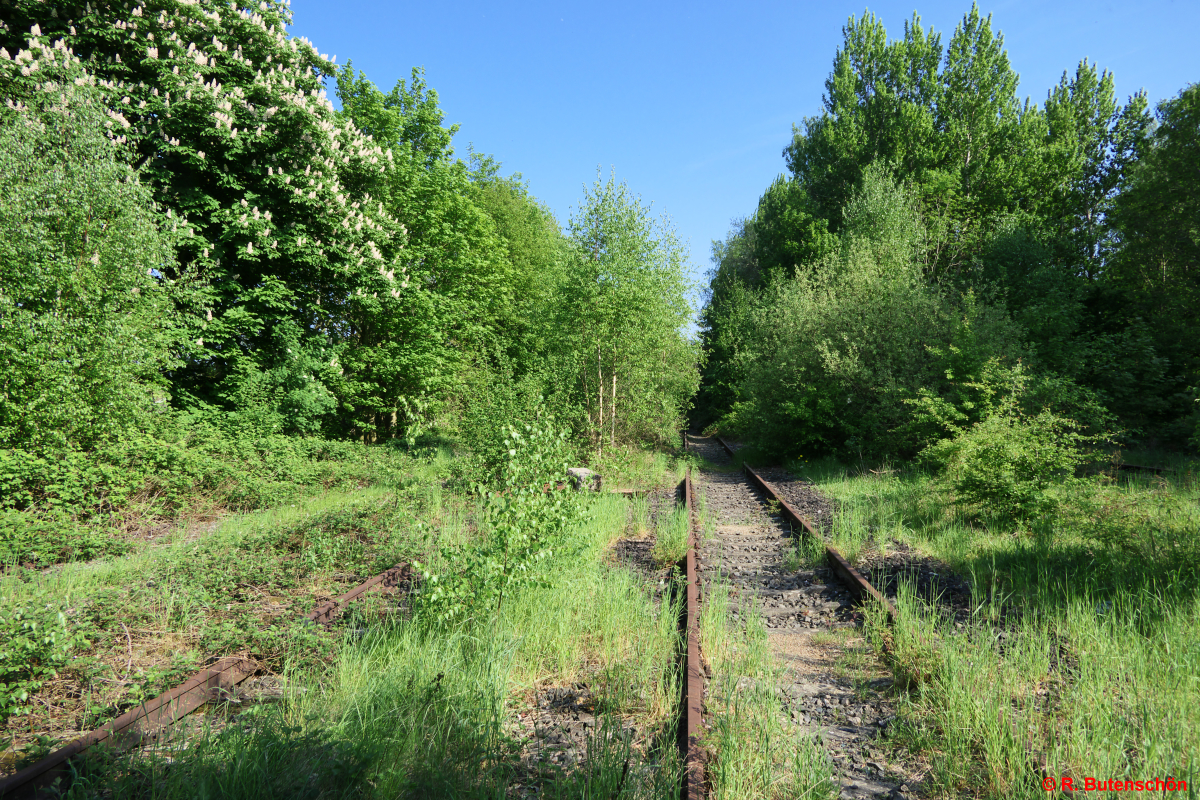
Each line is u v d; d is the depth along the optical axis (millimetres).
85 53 13828
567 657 4602
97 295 10547
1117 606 4953
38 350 9508
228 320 15102
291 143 15930
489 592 5055
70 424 9875
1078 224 31578
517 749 3334
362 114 20078
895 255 22594
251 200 15414
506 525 5344
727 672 4258
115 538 8180
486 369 16297
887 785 3135
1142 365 18406
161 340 11781
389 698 3691
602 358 17391
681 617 5422
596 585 5895
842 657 4824
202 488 11109
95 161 10992
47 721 3695
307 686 4035
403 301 19156
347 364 18750
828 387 18609
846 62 37969
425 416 20109
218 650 4598
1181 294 20547
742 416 22422
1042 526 7625
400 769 3023
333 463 13828
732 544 8945
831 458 18297
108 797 2914
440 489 11781
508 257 31156
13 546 7223
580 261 16875
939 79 35875
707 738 3293
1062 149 33094
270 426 14258
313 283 17578
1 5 13094
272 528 8227
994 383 13758
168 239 12445
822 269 22672
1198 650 3922
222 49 15039
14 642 4059
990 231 28719
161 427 11672
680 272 21031
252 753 3080
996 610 5324
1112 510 7047
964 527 8555
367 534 8266
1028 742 3254
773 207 42938
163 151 14141
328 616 5262
